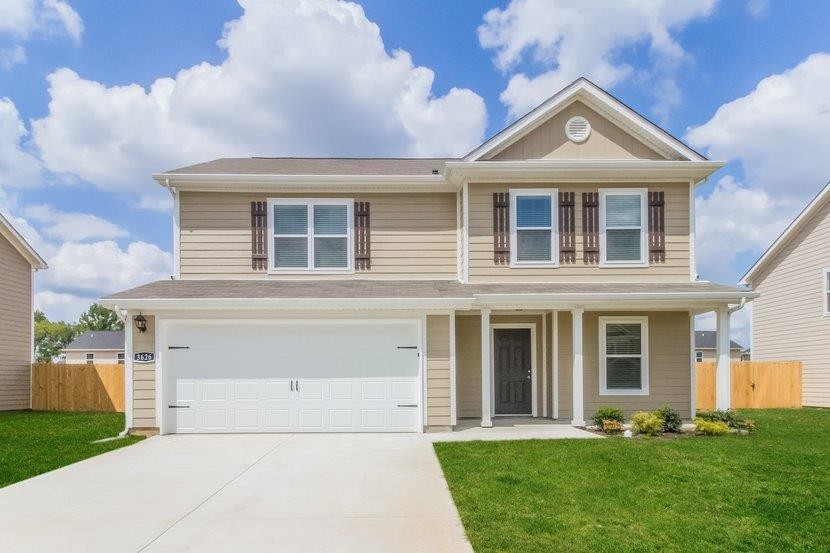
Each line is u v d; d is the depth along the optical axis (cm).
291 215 1368
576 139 1343
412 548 501
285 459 884
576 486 704
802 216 2002
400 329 1165
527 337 1382
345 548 502
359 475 774
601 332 1322
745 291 1181
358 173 1398
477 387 1363
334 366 1158
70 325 6756
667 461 836
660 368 1323
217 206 1358
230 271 1347
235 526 563
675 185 1326
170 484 734
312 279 1352
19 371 1898
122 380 1875
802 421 1390
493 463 827
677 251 1316
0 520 588
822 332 1933
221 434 1131
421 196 1392
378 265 1371
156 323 1142
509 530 545
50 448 1020
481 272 1296
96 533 545
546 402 1345
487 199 1307
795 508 627
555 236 1306
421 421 1139
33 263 1997
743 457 867
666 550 504
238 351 1155
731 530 557
